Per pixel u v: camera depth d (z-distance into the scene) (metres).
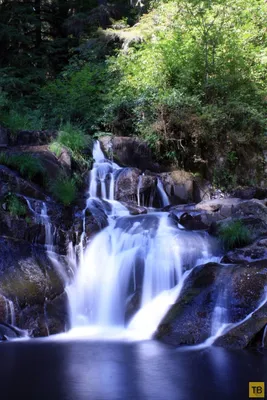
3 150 9.95
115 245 8.66
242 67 13.92
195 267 7.91
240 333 6.41
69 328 7.40
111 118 13.08
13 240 7.93
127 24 21.08
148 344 6.57
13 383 4.93
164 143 12.52
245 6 15.78
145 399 4.50
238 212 9.66
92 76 15.14
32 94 17.17
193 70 13.58
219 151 12.92
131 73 15.34
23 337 6.91
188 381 4.99
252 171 13.22
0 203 8.15
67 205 9.16
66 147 10.82
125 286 8.06
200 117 12.36
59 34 22.16
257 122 13.21
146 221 9.21
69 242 8.53
